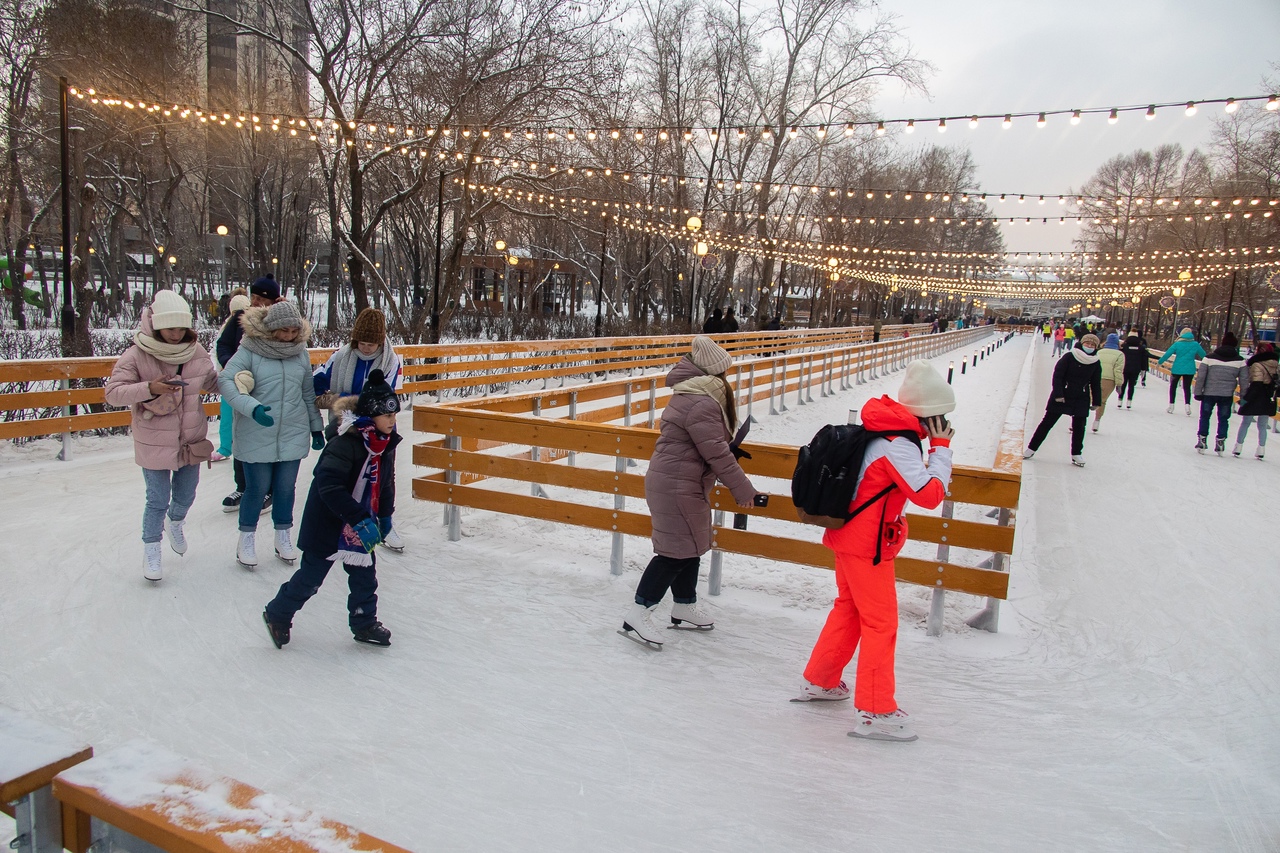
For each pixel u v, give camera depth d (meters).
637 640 4.32
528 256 42.09
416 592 4.89
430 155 17.84
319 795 2.86
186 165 36.66
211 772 1.42
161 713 3.38
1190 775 3.29
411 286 45.78
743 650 4.33
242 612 4.43
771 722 3.58
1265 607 5.47
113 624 4.18
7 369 7.13
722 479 4.10
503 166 20.02
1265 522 7.91
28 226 29.64
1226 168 38.44
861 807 2.96
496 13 17.20
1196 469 10.64
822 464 3.47
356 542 3.92
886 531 3.42
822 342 29.56
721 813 2.88
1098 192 62.97
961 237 69.81
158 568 4.71
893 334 41.69
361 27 17.42
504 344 14.11
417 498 5.99
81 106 24.84
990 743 3.49
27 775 1.33
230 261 50.06
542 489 7.66
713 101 33.91
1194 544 7.05
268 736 3.24
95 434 9.06
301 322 4.92
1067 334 40.19
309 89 20.97
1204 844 2.81
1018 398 10.81
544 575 5.31
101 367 7.95
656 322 36.81
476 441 8.19
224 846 1.23
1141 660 4.51
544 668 3.99
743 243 33.84
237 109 23.73
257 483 4.95
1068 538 7.15
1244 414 11.65
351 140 17.62
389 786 2.94
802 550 4.80
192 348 4.69
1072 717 3.77
